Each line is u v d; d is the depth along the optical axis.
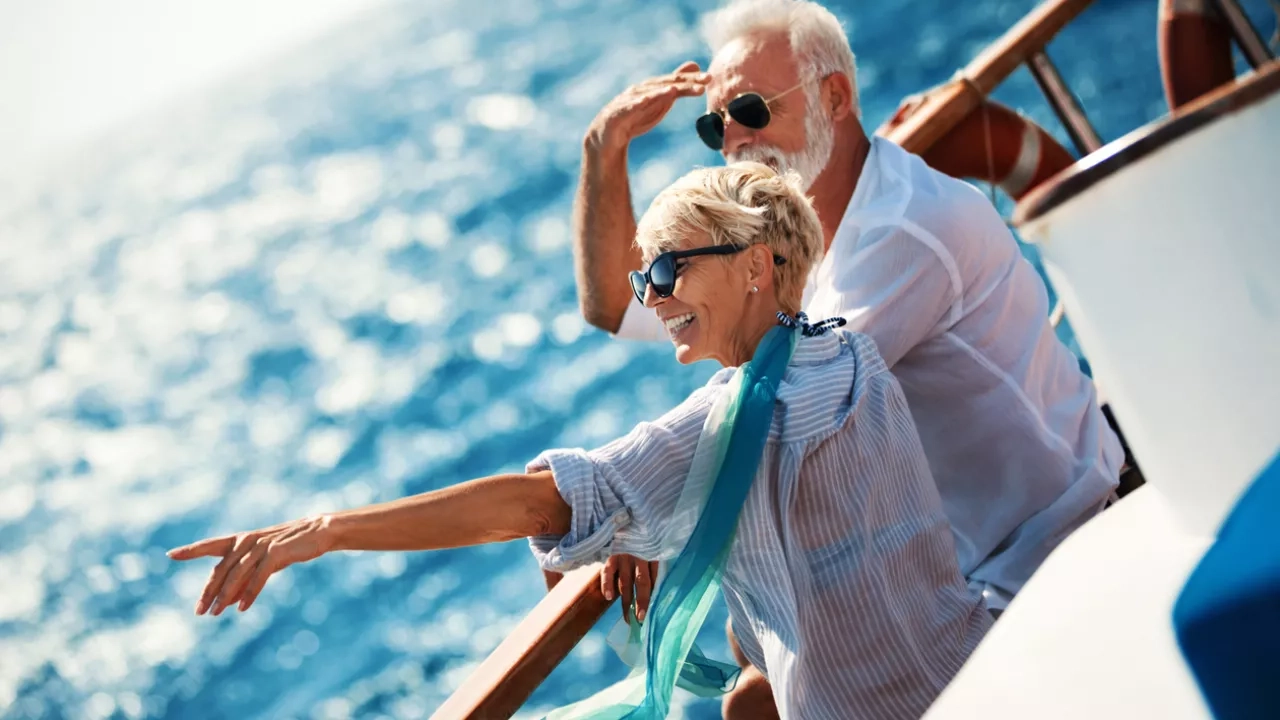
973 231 4.09
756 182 3.35
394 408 24.39
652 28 47.00
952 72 25.94
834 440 3.12
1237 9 4.80
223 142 66.75
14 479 29.33
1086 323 1.90
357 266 34.66
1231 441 1.77
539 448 20.53
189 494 25.55
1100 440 4.36
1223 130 1.65
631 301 4.93
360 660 15.44
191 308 38.22
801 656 3.06
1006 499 4.20
